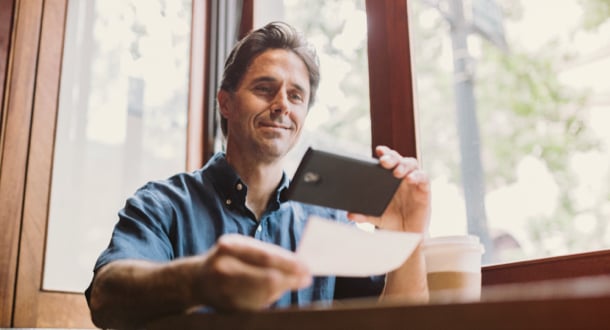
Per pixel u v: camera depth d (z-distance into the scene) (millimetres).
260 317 616
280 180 1452
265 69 1425
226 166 1424
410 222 1075
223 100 1529
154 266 763
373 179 875
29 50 1787
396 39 1627
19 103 1740
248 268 573
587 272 1172
